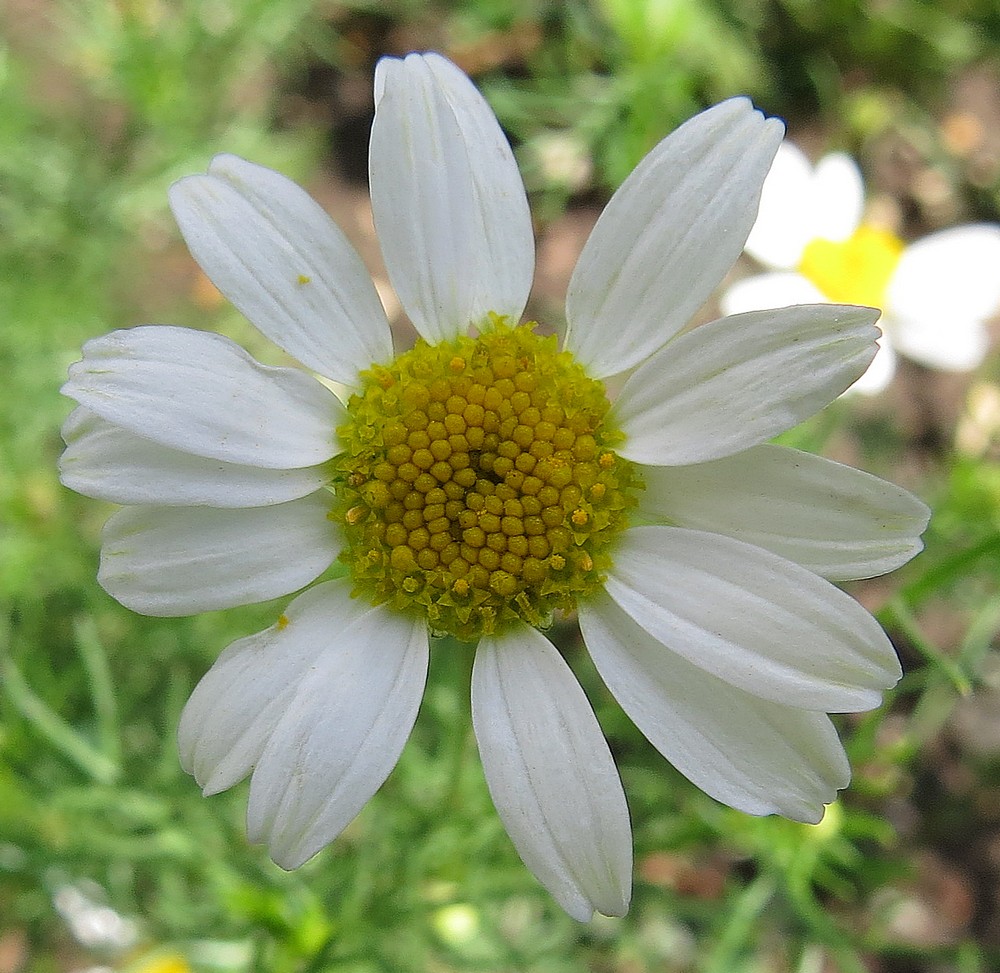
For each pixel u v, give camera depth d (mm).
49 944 71
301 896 53
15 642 66
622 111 72
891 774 62
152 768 60
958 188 91
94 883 63
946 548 62
